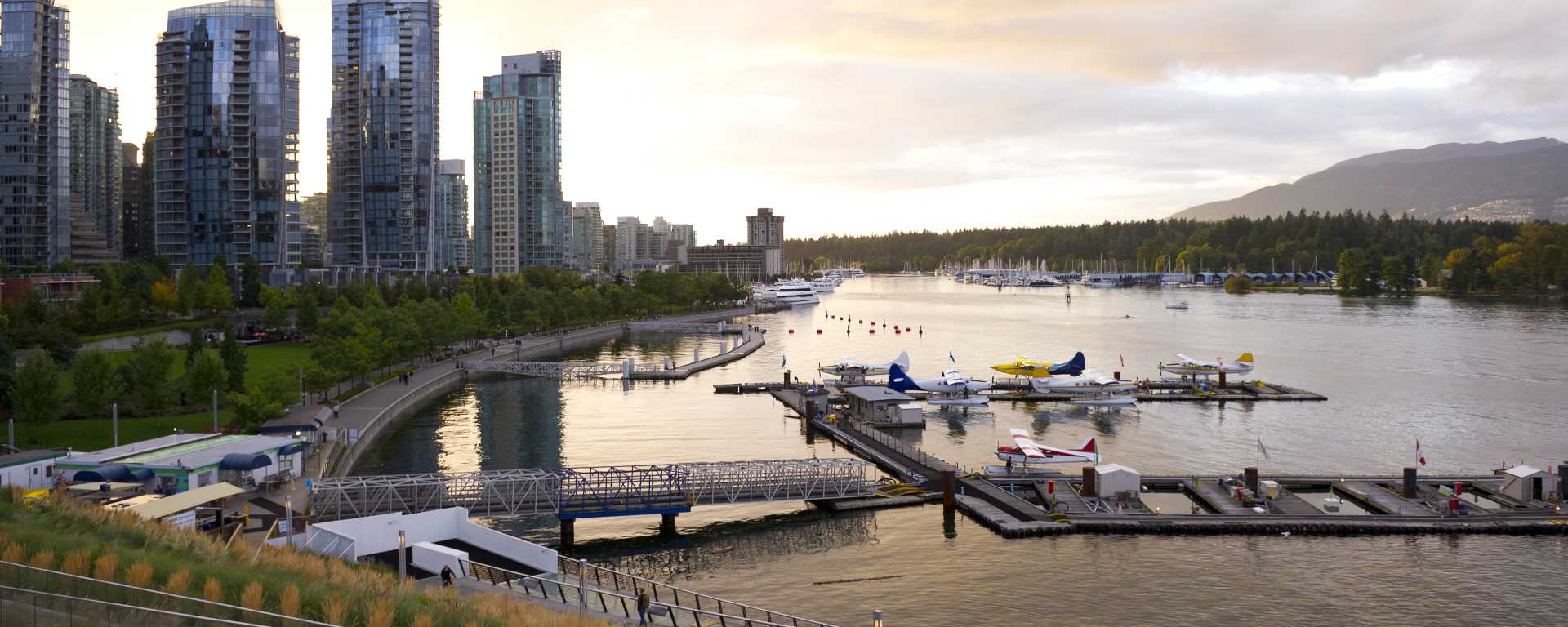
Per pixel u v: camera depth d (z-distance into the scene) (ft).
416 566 242.99
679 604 242.78
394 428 487.61
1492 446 441.27
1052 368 607.37
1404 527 307.37
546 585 236.63
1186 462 413.39
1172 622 244.01
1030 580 272.31
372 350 573.74
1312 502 349.00
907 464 399.44
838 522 326.65
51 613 134.31
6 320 543.39
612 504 314.14
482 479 315.17
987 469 390.83
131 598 148.56
